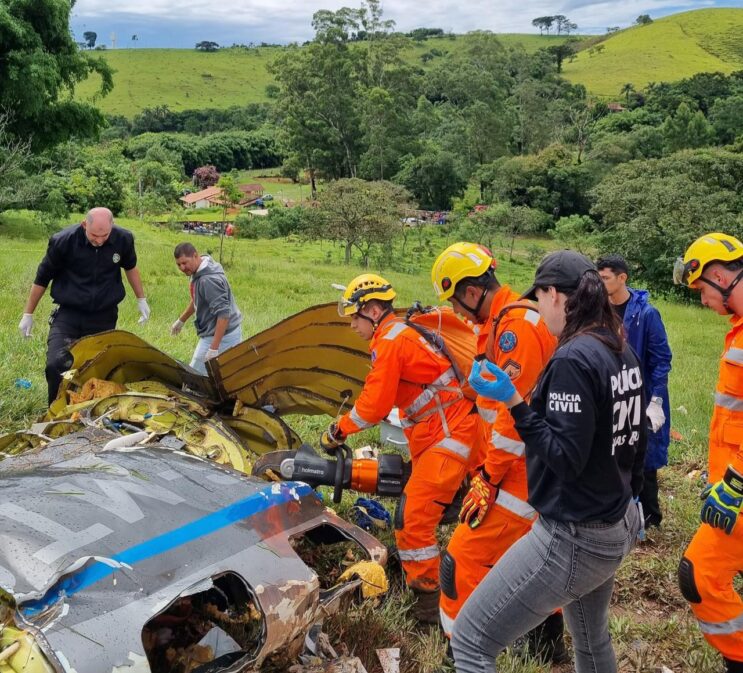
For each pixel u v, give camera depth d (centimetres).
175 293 1541
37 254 2156
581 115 11225
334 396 536
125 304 1324
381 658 374
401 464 438
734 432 381
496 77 13450
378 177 9625
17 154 3244
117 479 353
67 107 3531
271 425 523
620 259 512
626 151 8731
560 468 274
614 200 4231
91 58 3556
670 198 3959
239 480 371
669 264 3825
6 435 467
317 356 512
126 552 299
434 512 414
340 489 430
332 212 4694
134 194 7056
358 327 432
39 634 256
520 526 351
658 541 543
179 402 525
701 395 998
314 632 345
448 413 412
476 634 309
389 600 418
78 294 640
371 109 9519
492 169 9362
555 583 292
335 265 4128
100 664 255
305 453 438
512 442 333
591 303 288
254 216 7462
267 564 315
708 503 349
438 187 9356
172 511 330
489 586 305
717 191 4491
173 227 5862
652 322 514
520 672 373
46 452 423
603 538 288
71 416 502
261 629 303
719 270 376
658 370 517
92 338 512
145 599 281
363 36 10444
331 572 420
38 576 280
